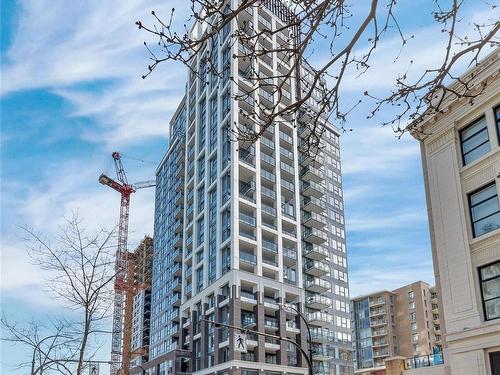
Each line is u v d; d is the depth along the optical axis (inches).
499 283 810.2
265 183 3137.3
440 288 900.6
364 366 4746.6
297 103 333.4
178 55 302.0
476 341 810.8
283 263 3061.0
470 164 892.6
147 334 5270.7
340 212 4072.3
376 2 267.4
